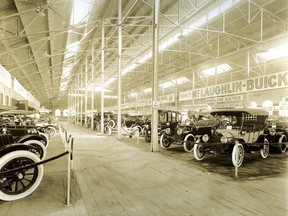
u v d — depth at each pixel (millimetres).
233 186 4742
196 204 3768
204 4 11203
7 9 9070
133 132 15383
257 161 7559
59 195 4059
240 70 17672
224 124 8422
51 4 8750
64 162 6793
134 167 6305
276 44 15164
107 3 13305
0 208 3500
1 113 7680
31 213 3340
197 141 7555
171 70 25781
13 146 4094
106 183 4816
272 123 11664
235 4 12227
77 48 18922
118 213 3395
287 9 12453
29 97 28984
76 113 40531
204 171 6012
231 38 16234
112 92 46500
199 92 14094
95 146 10492
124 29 17172
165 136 9836
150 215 3350
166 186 4676
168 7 14156
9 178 3914
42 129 11242
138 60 24172
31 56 15633
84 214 3334
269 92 18234
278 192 4406
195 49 19062
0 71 13188
